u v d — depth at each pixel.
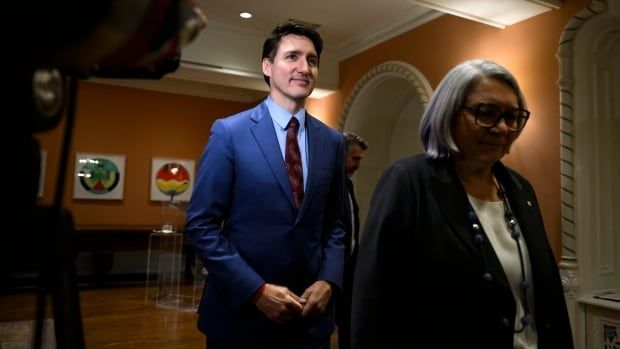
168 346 3.54
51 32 0.34
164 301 5.11
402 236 0.99
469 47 3.68
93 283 5.95
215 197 1.25
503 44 3.37
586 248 2.77
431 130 1.07
